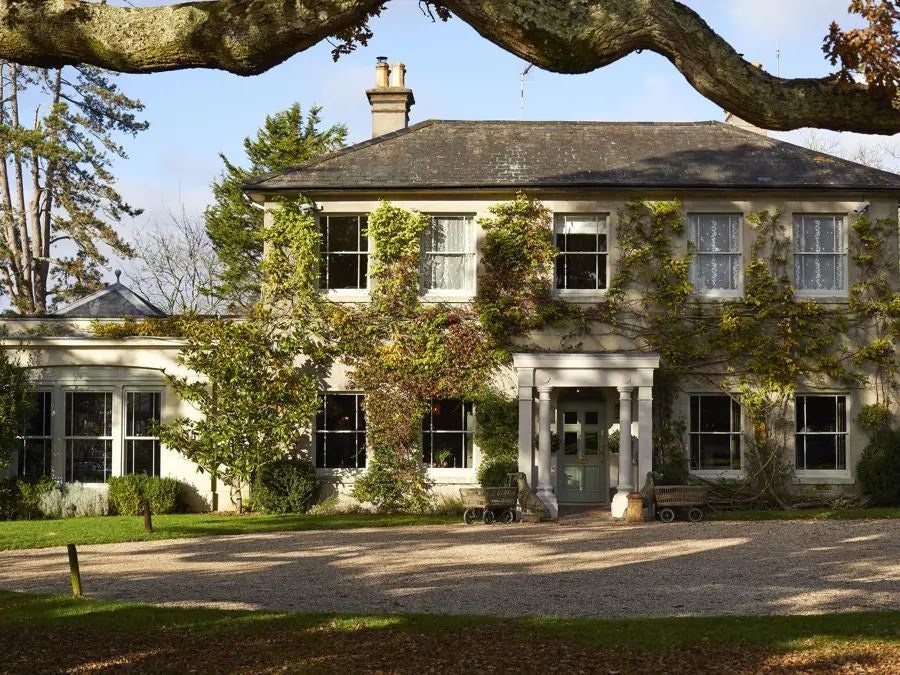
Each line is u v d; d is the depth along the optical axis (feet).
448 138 82.12
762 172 76.59
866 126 22.50
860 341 75.25
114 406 75.56
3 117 130.31
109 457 75.61
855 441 74.69
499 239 74.84
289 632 32.12
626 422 69.41
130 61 22.48
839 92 22.09
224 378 72.38
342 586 41.50
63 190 132.05
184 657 29.40
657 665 27.96
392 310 74.64
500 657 29.01
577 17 20.56
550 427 73.26
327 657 29.22
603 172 76.59
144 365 75.31
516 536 58.70
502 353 74.28
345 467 75.00
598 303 75.20
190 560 49.21
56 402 75.87
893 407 75.05
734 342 74.54
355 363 74.59
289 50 22.43
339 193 75.31
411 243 74.90
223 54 22.13
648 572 44.50
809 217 76.28
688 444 74.64
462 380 74.13
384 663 28.53
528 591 40.11
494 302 74.69
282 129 144.46
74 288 135.23
